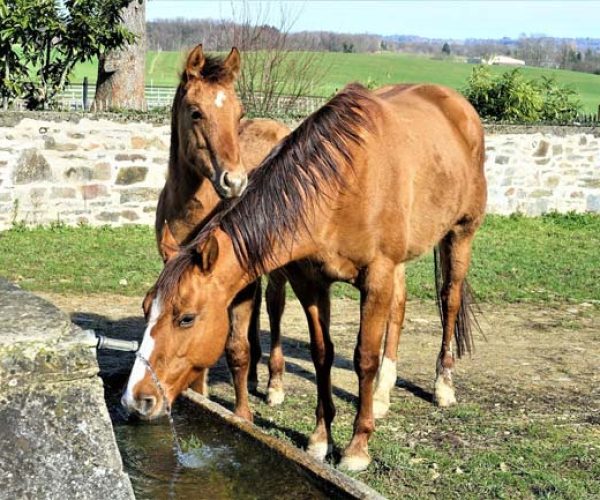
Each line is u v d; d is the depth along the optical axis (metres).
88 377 2.34
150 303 3.77
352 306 8.45
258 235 4.03
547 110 17.05
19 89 12.44
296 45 16.52
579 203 14.31
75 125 11.34
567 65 44.91
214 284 3.86
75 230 11.29
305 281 4.64
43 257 9.67
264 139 5.62
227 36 15.88
